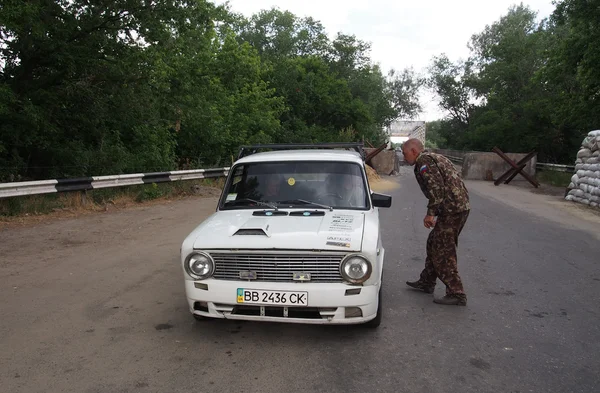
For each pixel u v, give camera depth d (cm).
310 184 459
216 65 1877
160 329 403
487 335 401
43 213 935
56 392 300
